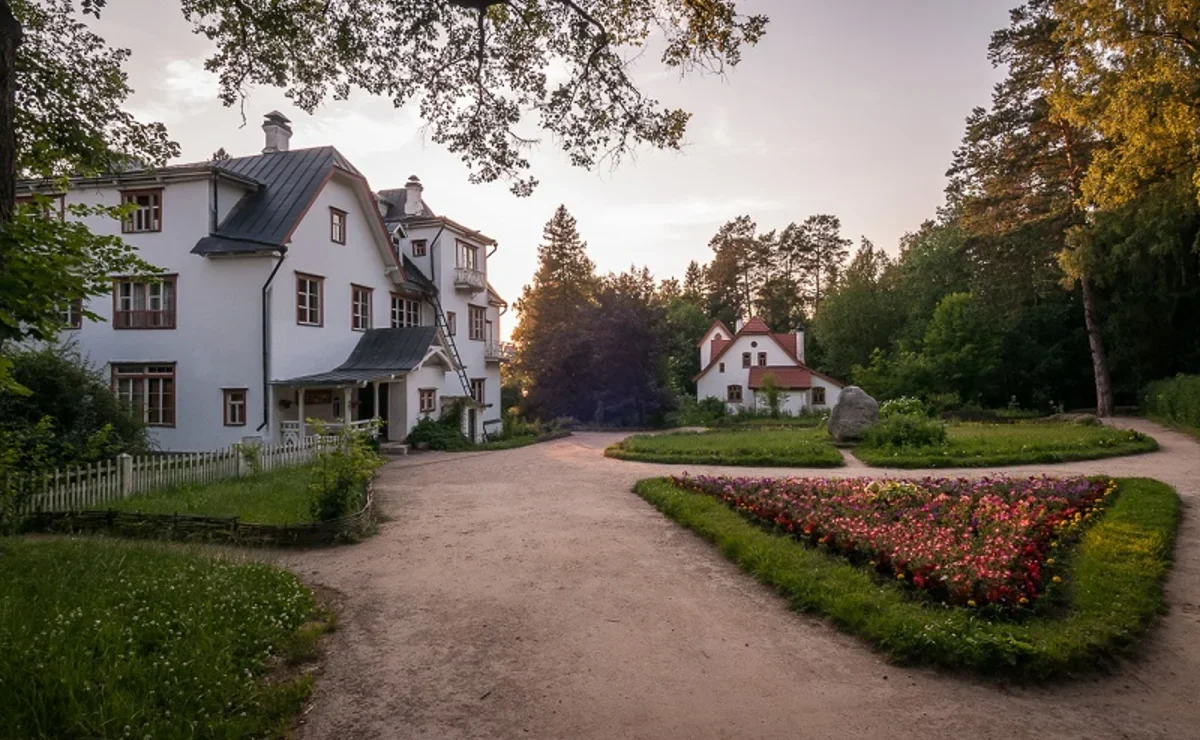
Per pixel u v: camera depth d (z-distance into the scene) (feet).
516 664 16.12
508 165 32.45
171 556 23.57
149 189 68.74
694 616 19.29
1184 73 46.52
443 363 84.69
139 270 22.56
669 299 238.07
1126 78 49.52
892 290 168.35
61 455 39.88
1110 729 13.17
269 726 12.89
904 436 59.11
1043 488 34.12
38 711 12.22
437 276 96.58
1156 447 56.49
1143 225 83.51
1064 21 56.49
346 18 27.73
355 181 78.13
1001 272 100.32
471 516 34.27
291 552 26.99
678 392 146.10
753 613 19.51
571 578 23.02
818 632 18.03
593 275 178.60
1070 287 93.30
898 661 16.01
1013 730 13.09
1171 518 28.22
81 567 21.38
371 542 28.63
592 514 34.35
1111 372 107.65
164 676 13.84
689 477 41.39
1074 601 18.76
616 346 129.80
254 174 75.10
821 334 167.12
